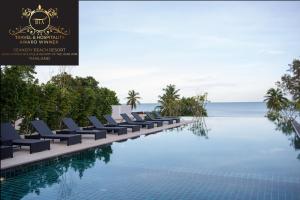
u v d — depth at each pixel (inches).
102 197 243.1
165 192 254.1
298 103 1207.6
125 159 396.5
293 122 962.1
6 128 394.0
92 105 773.9
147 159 395.9
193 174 313.7
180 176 306.0
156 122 805.2
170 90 1716.3
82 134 553.3
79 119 758.5
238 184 275.9
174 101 1332.4
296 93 1333.7
